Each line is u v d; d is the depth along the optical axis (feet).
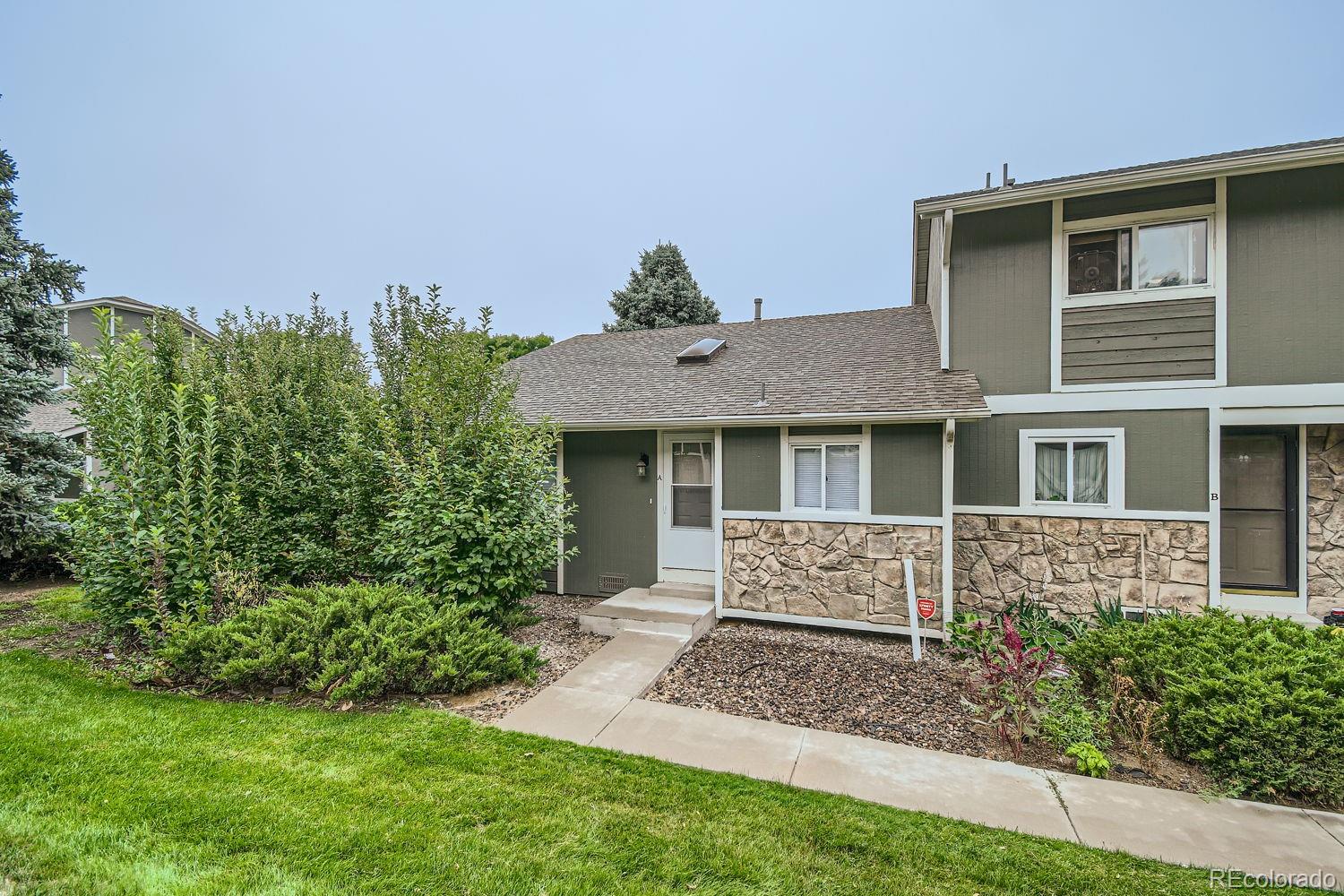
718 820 10.23
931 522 21.31
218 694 15.34
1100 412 22.02
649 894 8.34
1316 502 22.79
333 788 10.89
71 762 11.50
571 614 24.89
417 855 9.05
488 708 15.05
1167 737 12.57
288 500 22.06
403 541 19.34
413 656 15.07
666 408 25.68
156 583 17.51
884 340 29.99
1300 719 11.16
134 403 18.19
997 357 23.34
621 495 27.45
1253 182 20.36
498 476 19.66
